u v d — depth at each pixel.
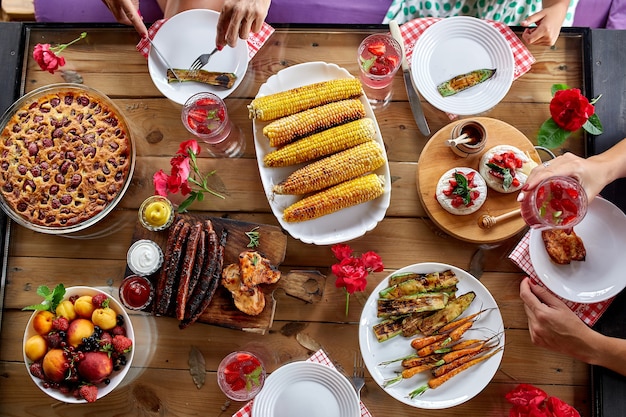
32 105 1.72
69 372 1.53
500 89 1.70
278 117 1.68
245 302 1.61
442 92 1.71
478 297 1.62
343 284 1.55
